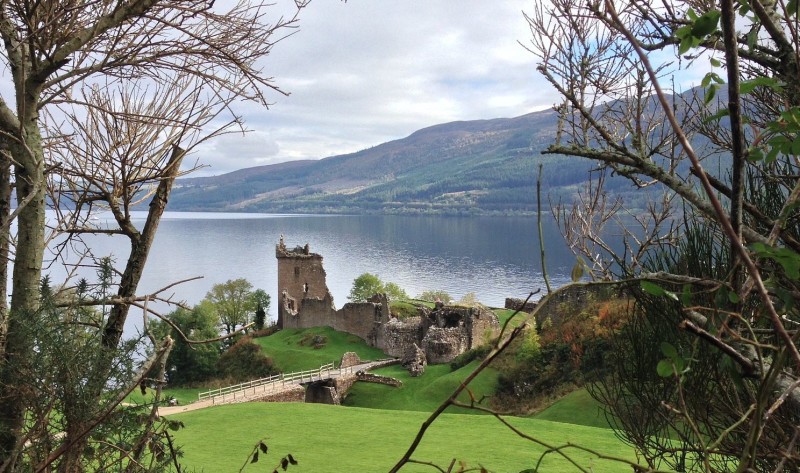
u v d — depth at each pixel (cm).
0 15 452
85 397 386
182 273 13712
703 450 188
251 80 560
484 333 5634
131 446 418
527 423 2394
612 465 1700
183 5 524
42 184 476
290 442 2194
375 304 6600
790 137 230
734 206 201
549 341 4269
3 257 458
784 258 177
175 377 6378
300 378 5291
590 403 3038
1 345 412
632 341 714
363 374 5362
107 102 616
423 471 1752
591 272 212
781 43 311
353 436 2281
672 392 540
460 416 2606
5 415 397
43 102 485
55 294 429
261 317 7950
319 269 7950
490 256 18375
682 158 511
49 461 334
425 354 5584
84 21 527
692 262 547
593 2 542
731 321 223
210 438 2258
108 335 513
